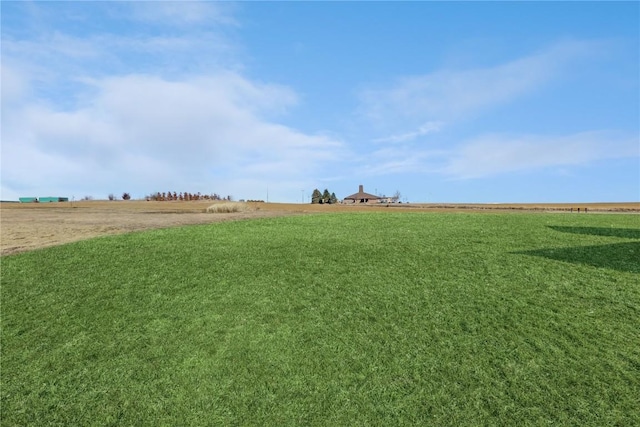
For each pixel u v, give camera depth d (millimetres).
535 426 4637
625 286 8289
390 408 5023
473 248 11672
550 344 6160
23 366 6180
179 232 15812
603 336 6340
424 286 8602
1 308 8133
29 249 13320
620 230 14695
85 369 6066
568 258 10406
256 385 5547
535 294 8016
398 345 6312
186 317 7535
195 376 5797
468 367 5707
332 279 9188
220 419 4988
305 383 5535
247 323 7211
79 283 9406
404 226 16688
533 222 17500
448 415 4871
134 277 9727
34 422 5074
